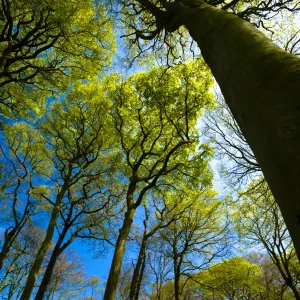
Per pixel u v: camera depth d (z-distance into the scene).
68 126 14.81
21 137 14.83
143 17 8.79
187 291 22.59
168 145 11.29
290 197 0.83
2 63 7.91
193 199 15.59
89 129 14.66
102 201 15.03
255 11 6.59
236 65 1.50
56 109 14.43
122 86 12.29
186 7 2.94
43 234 21.55
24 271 21.66
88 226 13.55
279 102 1.04
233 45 1.67
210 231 16.31
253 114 1.17
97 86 14.16
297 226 0.79
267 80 1.17
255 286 18.48
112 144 14.61
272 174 0.94
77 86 13.94
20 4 8.77
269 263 21.03
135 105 12.24
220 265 17.55
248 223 13.44
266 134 1.02
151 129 11.57
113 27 10.73
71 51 10.64
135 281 12.52
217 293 18.84
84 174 14.00
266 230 12.99
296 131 0.89
